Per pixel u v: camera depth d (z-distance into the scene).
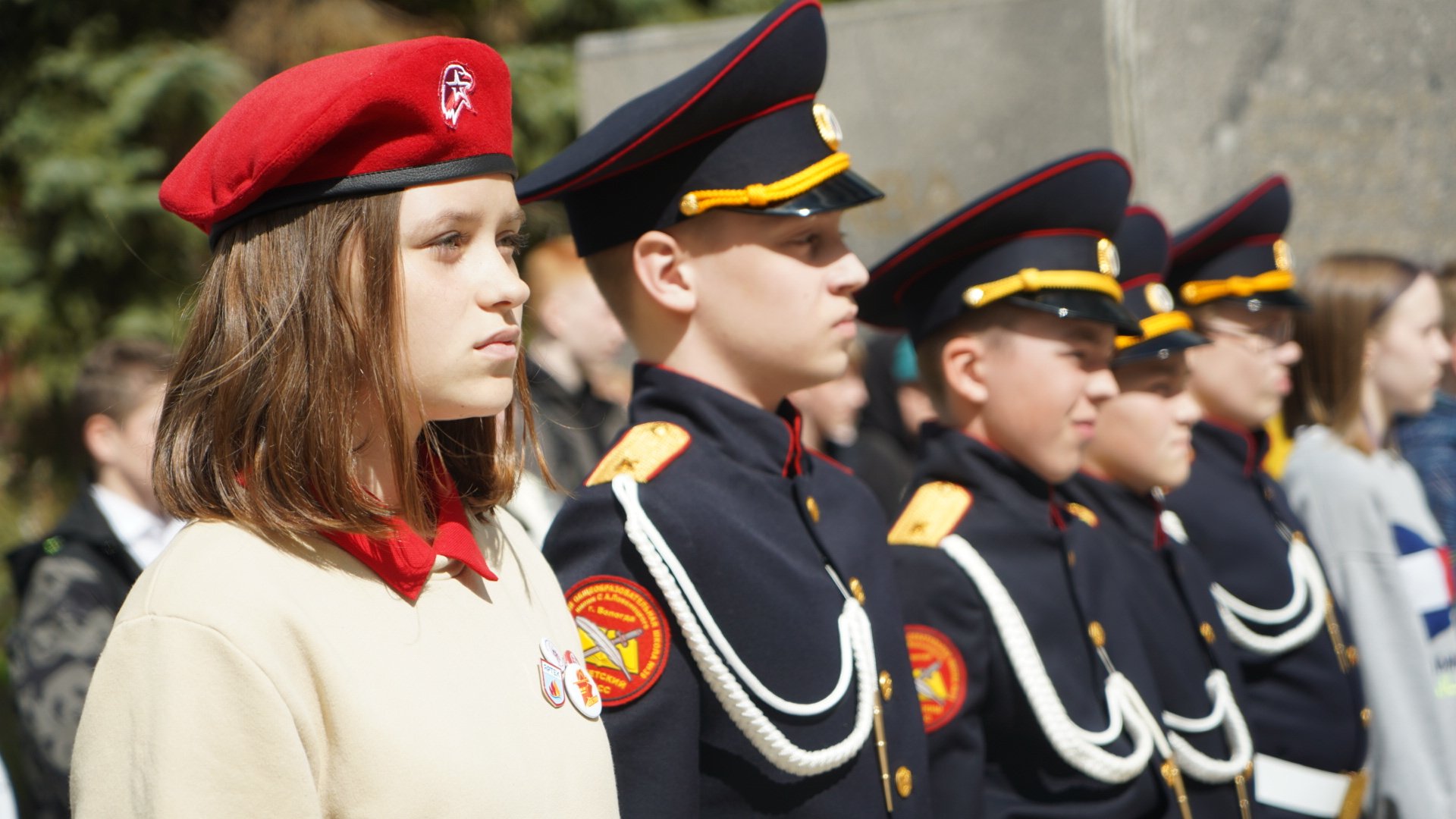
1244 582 3.22
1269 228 3.45
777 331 2.04
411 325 1.39
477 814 1.34
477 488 1.65
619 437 2.10
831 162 2.09
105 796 1.26
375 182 1.37
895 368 5.57
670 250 2.07
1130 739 2.49
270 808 1.26
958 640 2.40
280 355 1.35
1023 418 2.55
